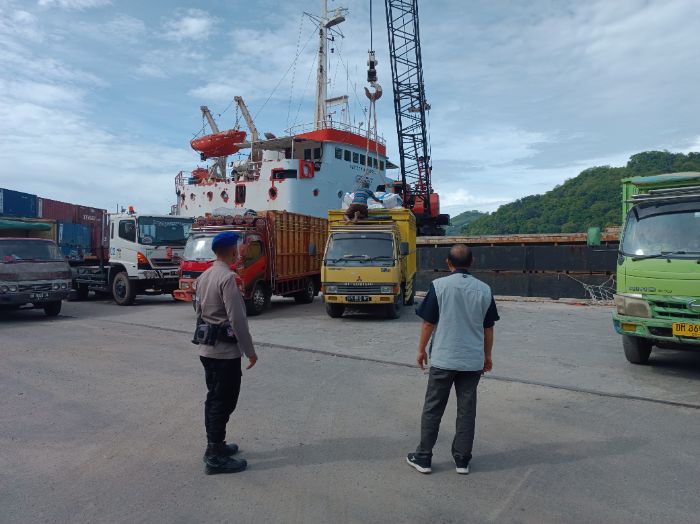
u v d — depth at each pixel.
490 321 4.24
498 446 4.75
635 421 5.41
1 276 12.27
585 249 16.55
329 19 26.94
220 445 4.17
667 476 4.11
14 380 6.97
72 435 4.99
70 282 13.54
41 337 10.25
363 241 12.66
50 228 17.03
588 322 12.40
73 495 3.79
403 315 13.55
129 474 4.14
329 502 3.69
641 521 3.43
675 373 7.42
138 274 15.53
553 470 4.23
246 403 5.99
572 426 5.27
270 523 3.41
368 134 23.84
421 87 27.14
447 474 4.15
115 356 8.45
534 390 6.55
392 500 3.72
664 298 6.96
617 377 7.20
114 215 16.23
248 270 13.13
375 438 4.93
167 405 5.90
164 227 16.11
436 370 4.14
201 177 27.89
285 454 4.55
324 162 23.56
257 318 13.10
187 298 12.95
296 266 15.80
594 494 3.81
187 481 4.02
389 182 27.56
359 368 7.68
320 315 13.70
